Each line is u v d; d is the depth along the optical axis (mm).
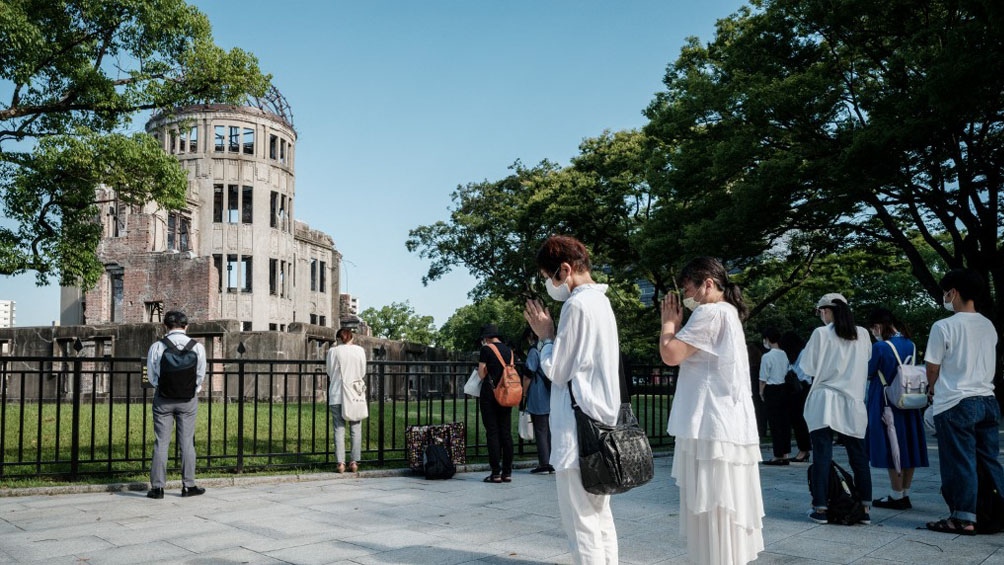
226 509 6309
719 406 3518
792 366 9602
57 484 7336
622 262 31062
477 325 59406
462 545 4941
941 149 14328
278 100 40906
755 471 3615
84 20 13086
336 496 7023
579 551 3320
